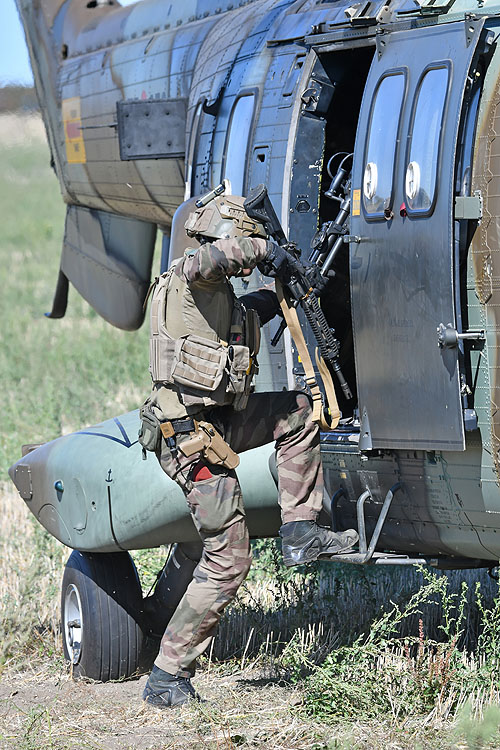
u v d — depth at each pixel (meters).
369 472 16.45
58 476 20.03
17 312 71.12
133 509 18.38
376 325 15.70
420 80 15.26
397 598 20.34
